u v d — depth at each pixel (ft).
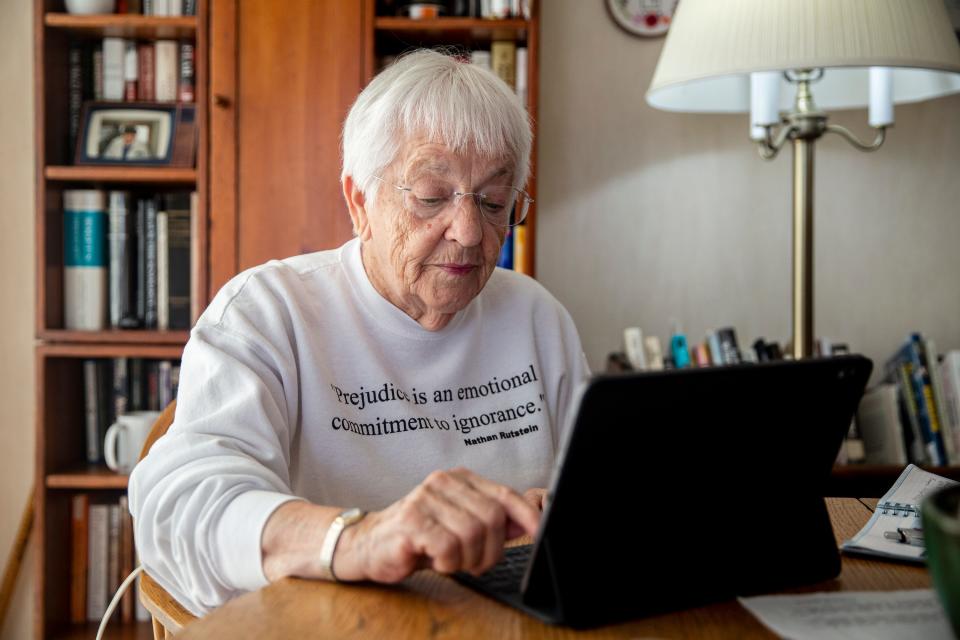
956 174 8.58
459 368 4.43
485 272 4.21
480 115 3.95
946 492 2.01
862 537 3.11
